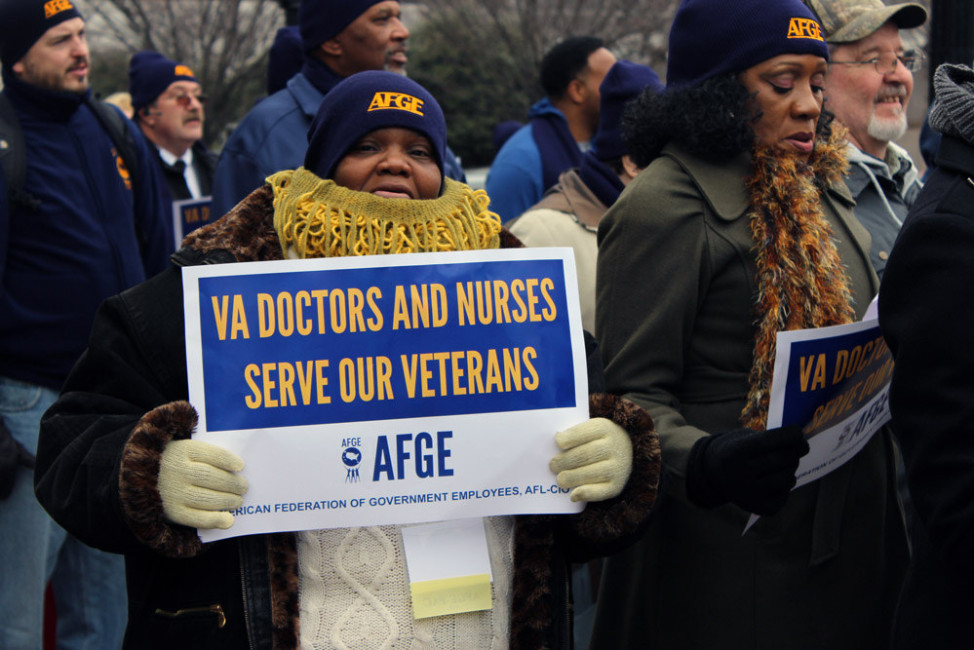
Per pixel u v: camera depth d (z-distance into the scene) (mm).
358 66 4090
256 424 2004
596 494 2037
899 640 2168
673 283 2553
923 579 2117
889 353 2469
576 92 5660
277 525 1989
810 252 2541
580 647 3861
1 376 3904
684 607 2672
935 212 1993
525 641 2082
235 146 4031
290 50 5418
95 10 15758
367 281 2072
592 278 3951
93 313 4039
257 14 15742
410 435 2039
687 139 2631
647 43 15086
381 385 2045
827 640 2619
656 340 2549
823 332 2277
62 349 3967
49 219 3969
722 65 2637
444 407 2055
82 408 2123
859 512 2691
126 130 4445
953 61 4824
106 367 2102
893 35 3553
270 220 2191
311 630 2021
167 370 2084
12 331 3896
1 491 3701
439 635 2051
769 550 2607
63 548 4109
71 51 4047
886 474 2768
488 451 2057
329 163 2215
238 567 2053
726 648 2621
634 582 2777
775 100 2615
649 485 2094
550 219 4020
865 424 2564
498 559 2119
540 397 2080
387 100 2193
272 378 2021
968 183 2016
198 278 2041
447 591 2045
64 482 2033
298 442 2010
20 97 4027
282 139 3988
